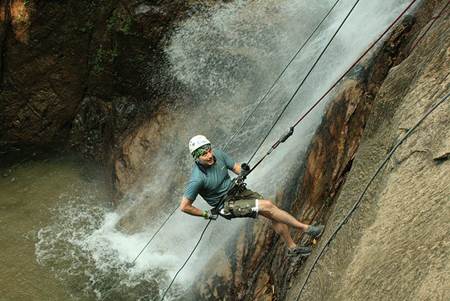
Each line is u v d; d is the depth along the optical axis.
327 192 6.10
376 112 5.29
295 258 5.91
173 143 9.76
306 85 8.38
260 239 6.97
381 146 4.79
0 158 11.20
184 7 9.71
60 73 10.62
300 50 8.78
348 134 6.15
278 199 6.99
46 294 8.24
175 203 9.24
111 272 8.59
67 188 10.52
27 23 9.96
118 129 10.70
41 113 10.98
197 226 8.69
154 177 9.70
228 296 7.00
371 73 6.38
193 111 9.84
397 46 6.32
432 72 4.67
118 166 10.20
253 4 9.62
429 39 5.21
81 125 11.23
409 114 4.59
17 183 10.64
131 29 9.85
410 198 4.07
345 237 4.54
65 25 10.08
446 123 4.18
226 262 7.26
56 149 11.35
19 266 8.73
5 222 9.69
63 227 9.59
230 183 5.78
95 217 9.81
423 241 3.69
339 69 7.63
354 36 7.82
